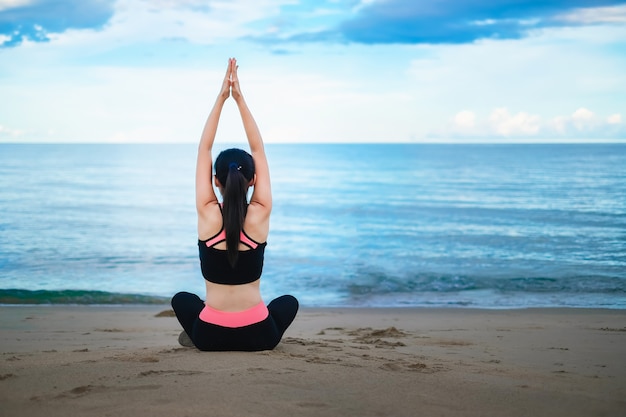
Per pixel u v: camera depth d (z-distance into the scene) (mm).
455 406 2975
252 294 4086
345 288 14805
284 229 28047
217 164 4039
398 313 11086
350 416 2736
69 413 2713
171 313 10695
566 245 21891
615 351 5902
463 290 14438
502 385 3475
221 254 3977
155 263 18734
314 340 6035
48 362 3994
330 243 23375
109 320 9906
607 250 20625
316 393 3068
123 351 4719
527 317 10406
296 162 109688
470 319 10133
